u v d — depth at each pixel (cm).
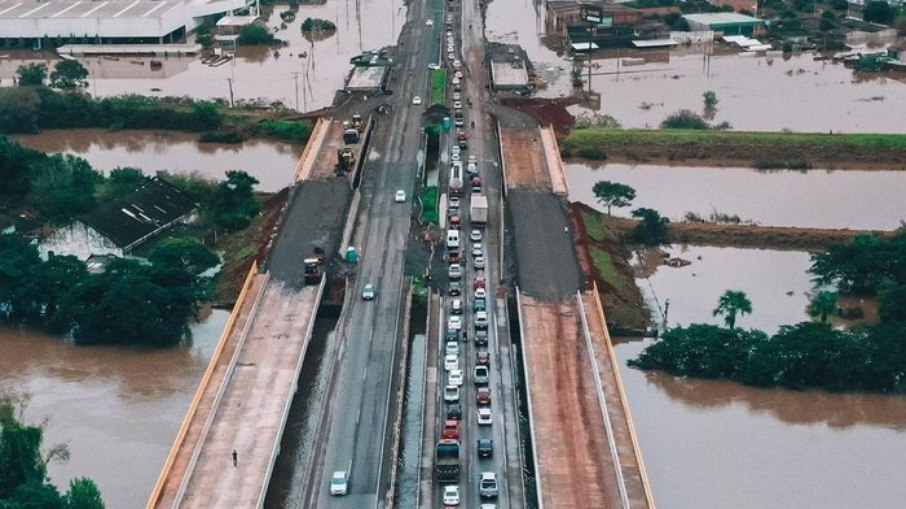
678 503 17812
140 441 19575
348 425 19300
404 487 18325
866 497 18075
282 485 18475
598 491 17288
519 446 18825
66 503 16238
